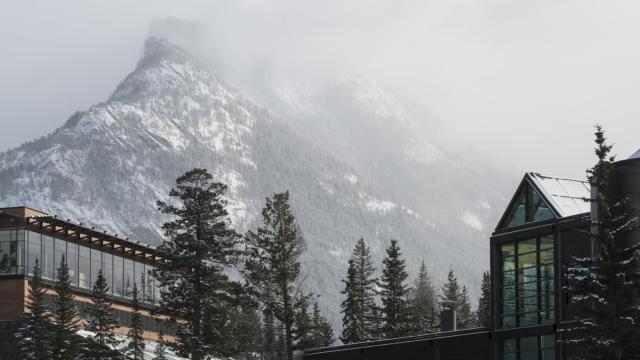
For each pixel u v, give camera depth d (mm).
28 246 112062
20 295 109562
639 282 47469
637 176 54469
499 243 64062
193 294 92000
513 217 64062
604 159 49062
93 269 123812
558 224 59844
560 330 49719
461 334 68875
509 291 63188
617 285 47438
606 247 47969
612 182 55125
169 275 94250
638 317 47219
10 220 112312
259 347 142750
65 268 98250
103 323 98625
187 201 94312
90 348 96062
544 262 60875
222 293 94438
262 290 99062
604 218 48375
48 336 94625
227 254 94938
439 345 70625
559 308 59031
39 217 112938
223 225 94562
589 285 48094
